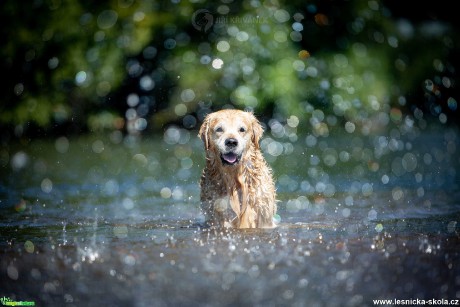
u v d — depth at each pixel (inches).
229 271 179.9
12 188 385.1
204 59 694.5
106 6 719.7
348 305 151.8
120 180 421.1
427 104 824.9
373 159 525.0
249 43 681.0
